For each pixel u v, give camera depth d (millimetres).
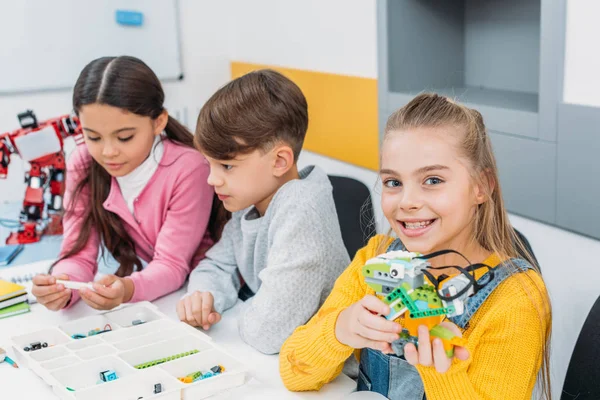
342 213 1644
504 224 923
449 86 1965
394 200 865
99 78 1235
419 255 739
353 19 1979
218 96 1115
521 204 1569
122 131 1253
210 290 1229
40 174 1764
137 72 1271
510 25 1786
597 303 1034
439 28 1916
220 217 1438
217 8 2633
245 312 1108
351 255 1631
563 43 1398
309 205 1110
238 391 942
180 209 1350
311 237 1093
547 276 1560
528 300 844
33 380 967
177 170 1349
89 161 1393
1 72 2342
